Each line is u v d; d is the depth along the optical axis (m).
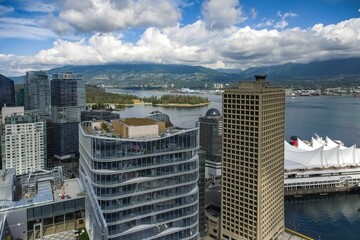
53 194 116.19
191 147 136.00
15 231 100.81
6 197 106.44
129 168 122.62
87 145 125.44
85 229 109.94
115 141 119.31
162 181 130.38
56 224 112.38
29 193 115.50
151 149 126.25
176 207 134.88
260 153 199.38
